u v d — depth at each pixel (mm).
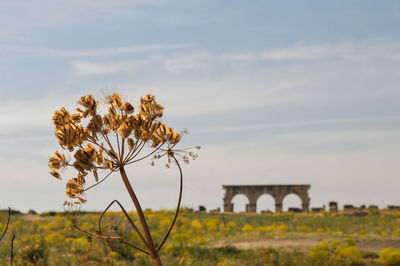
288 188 65688
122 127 3539
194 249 21000
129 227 15719
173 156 3707
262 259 19500
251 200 65938
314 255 19859
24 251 15469
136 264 15945
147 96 3717
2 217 22250
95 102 3531
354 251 19375
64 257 15586
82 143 3559
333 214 53531
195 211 58375
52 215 40906
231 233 31641
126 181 3525
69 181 3551
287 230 34188
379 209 59469
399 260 18719
